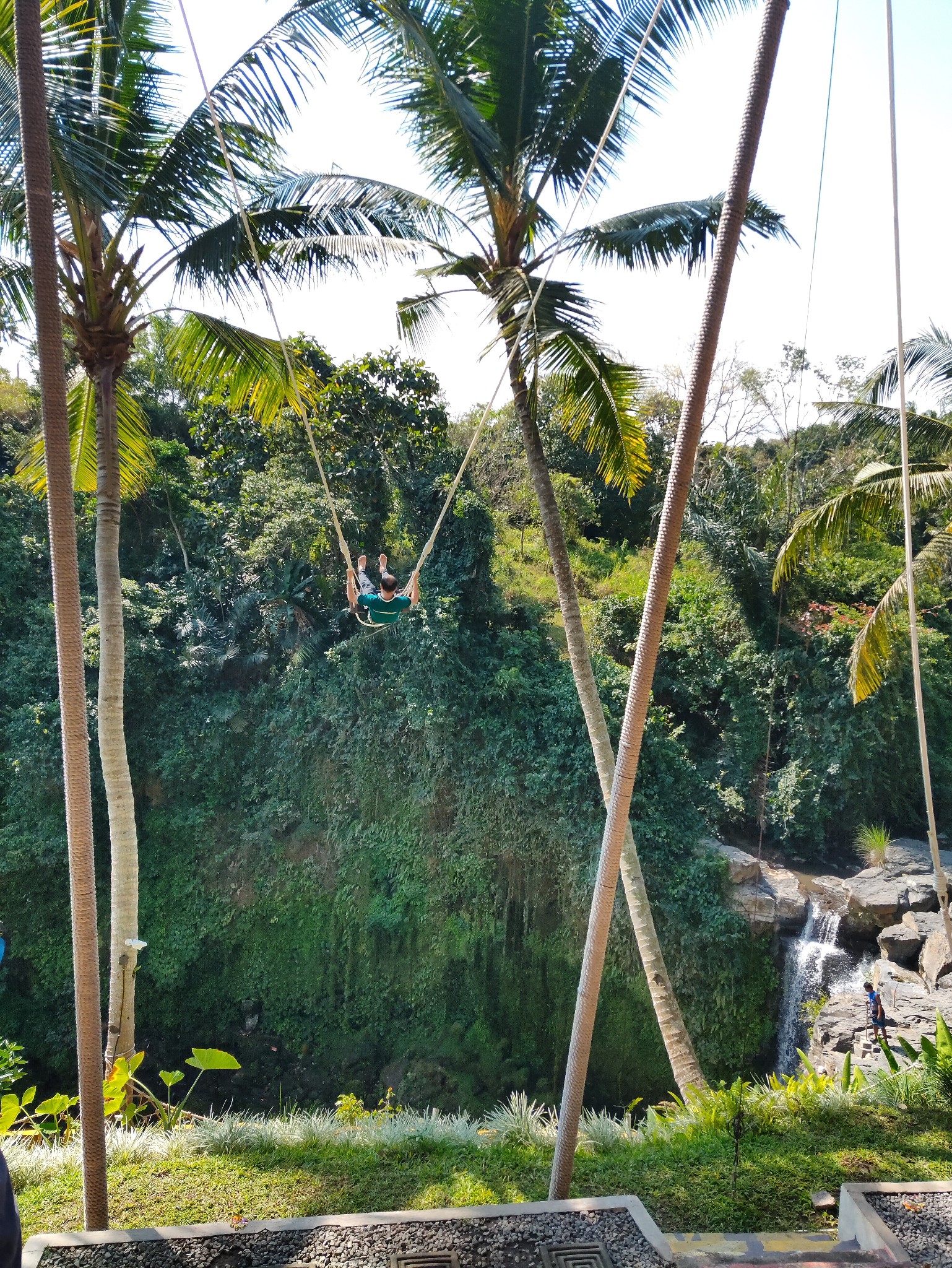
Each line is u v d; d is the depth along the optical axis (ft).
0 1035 65.77
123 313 33.86
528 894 66.33
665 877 62.90
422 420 78.89
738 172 19.79
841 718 70.23
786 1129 27.50
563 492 94.32
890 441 49.24
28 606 72.79
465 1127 28.55
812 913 62.59
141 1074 68.13
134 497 46.65
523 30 32.94
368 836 69.31
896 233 25.40
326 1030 68.85
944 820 73.00
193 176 32.19
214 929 69.92
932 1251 18.01
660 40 31.55
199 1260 17.48
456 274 36.63
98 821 70.23
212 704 72.79
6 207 28.91
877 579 80.48
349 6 30.09
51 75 24.35
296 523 71.77
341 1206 22.77
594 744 37.65
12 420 93.09
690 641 78.48
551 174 35.53
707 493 87.25
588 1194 23.57
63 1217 22.31
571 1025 64.28
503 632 73.87
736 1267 17.26
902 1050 43.55
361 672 70.13
